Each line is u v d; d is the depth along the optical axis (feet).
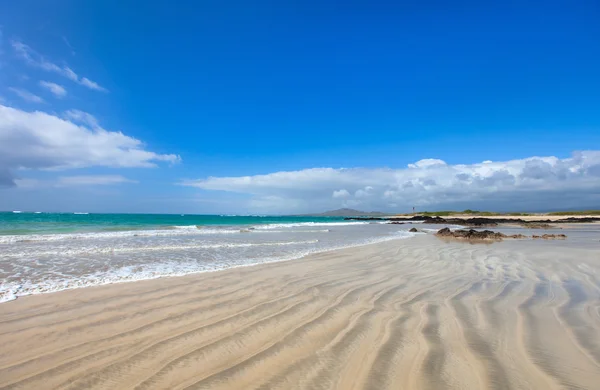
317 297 20.49
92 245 49.37
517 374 10.22
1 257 36.78
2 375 10.40
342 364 11.06
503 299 19.94
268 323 15.43
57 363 11.25
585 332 13.91
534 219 211.61
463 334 13.82
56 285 23.29
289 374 10.40
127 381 10.05
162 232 78.28
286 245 54.75
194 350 12.30
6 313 16.74
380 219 340.59
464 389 9.36
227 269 30.76
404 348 12.34
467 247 52.65
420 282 25.26
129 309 17.58
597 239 69.41
